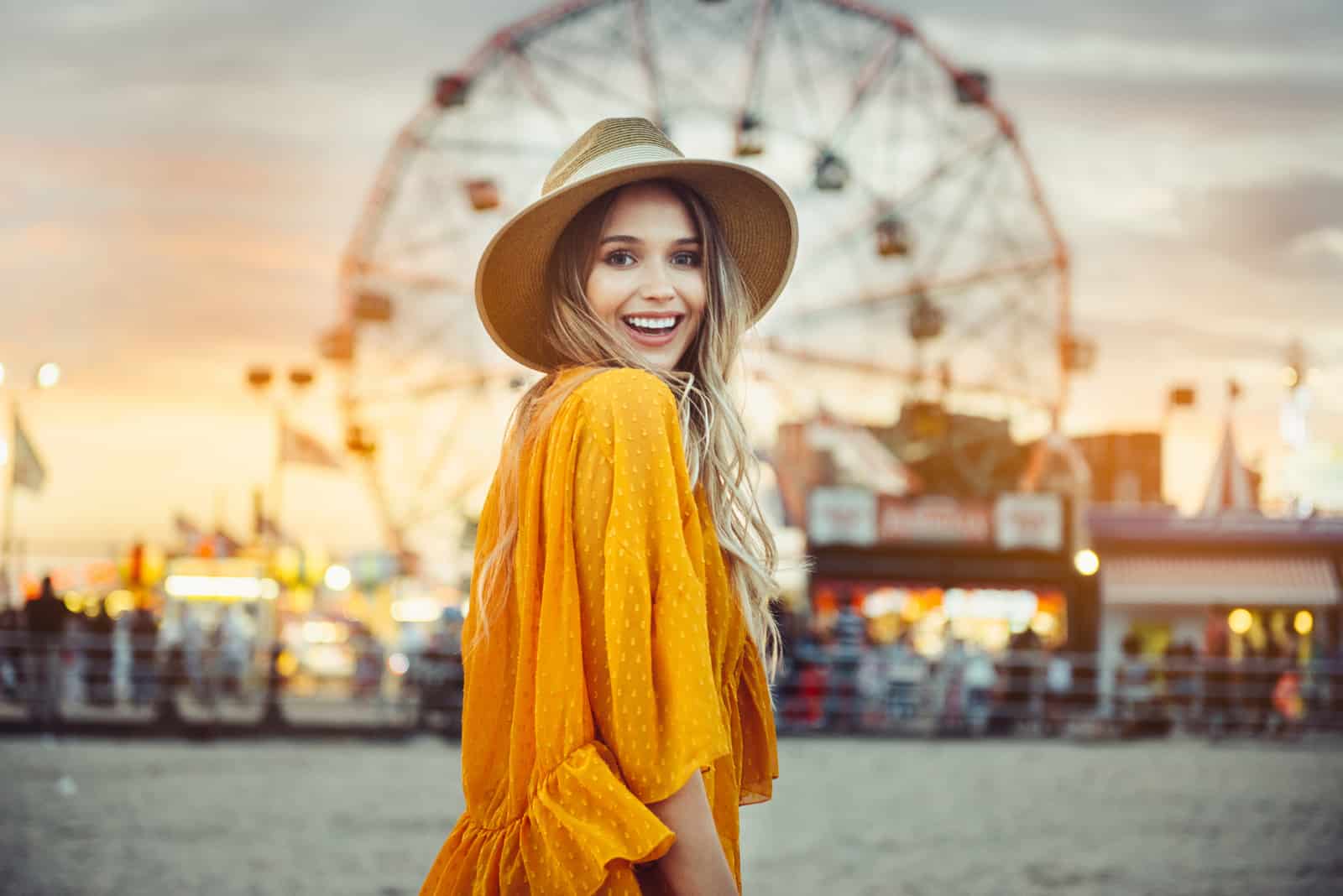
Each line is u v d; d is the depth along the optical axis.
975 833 10.51
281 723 19.70
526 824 1.69
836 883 8.23
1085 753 18.66
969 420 42.72
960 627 27.31
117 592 24.19
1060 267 36.06
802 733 21.78
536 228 1.90
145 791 12.49
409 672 21.02
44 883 7.80
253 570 24.38
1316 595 31.78
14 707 20.02
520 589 1.77
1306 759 17.89
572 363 1.94
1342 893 8.18
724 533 1.86
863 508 27.28
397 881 8.06
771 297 2.05
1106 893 8.06
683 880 1.61
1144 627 32.19
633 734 1.62
